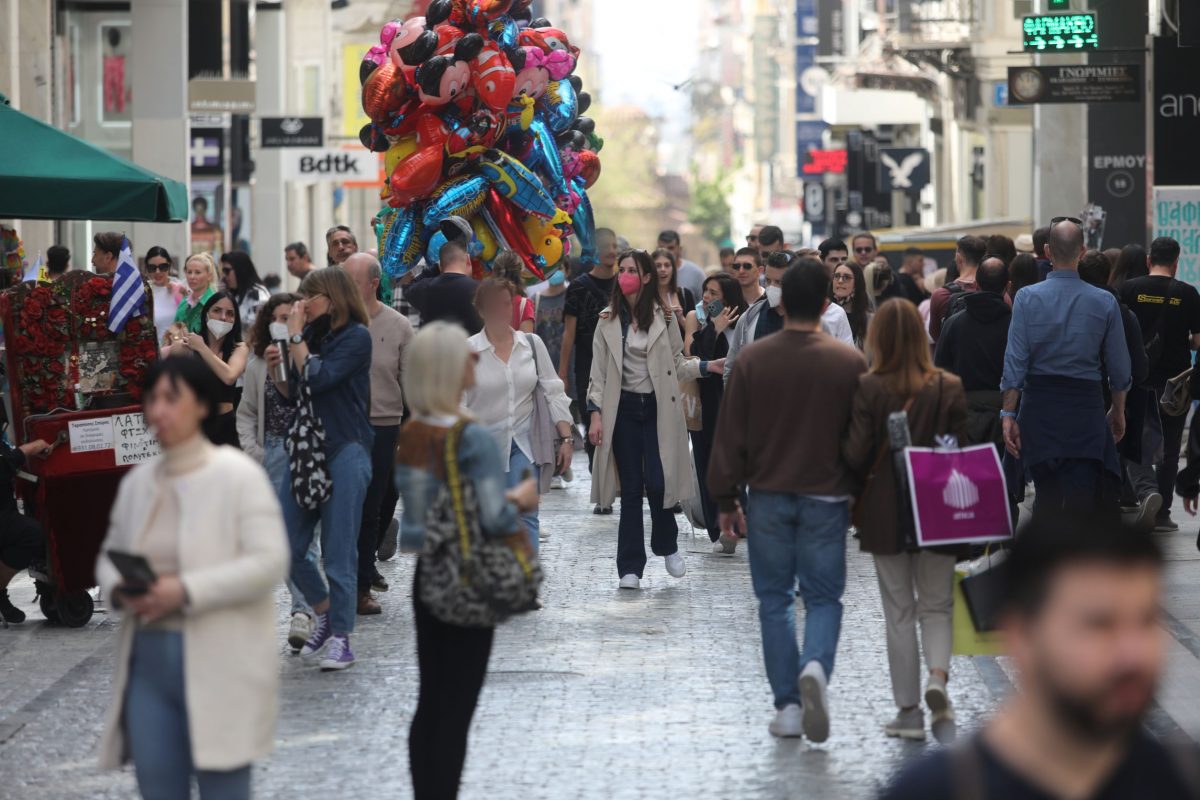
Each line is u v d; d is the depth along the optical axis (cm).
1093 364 2691
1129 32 5994
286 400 2428
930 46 10725
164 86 7644
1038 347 2688
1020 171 10994
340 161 9294
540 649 2544
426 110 4391
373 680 2348
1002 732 682
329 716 2142
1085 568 648
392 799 1772
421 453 1612
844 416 1958
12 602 3072
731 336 3400
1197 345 3438
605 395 3044
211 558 1351
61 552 2772
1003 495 1912
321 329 2384
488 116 4381
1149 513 3381
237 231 10125
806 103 19712
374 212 16412
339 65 13762
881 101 14275
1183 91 5138
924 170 11856
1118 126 6706
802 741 1998
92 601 2852
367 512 2833
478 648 1644
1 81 5788
